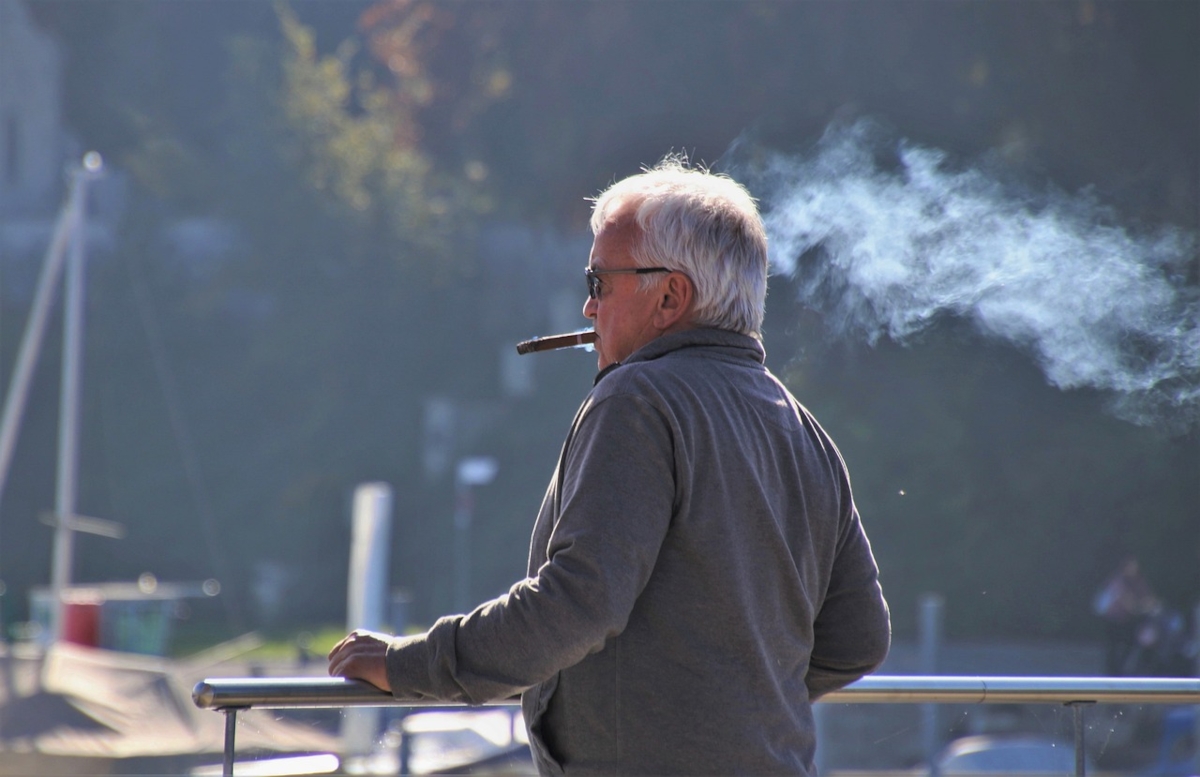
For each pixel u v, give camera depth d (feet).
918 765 27.45
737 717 18.67
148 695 94.22
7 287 419.54
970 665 200.13
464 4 440.04
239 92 457.68
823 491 20.58
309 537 424.46
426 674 18.78
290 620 398.62
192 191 447.42
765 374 20.90
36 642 161.79
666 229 20.61
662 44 353.31
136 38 470.80
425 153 456.86
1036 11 243.60
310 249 443.32
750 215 21.20
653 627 18.80
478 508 417.28
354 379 438.40
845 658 21.53
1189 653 164.76
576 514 18.29
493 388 438.81
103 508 411.54
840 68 285.02
